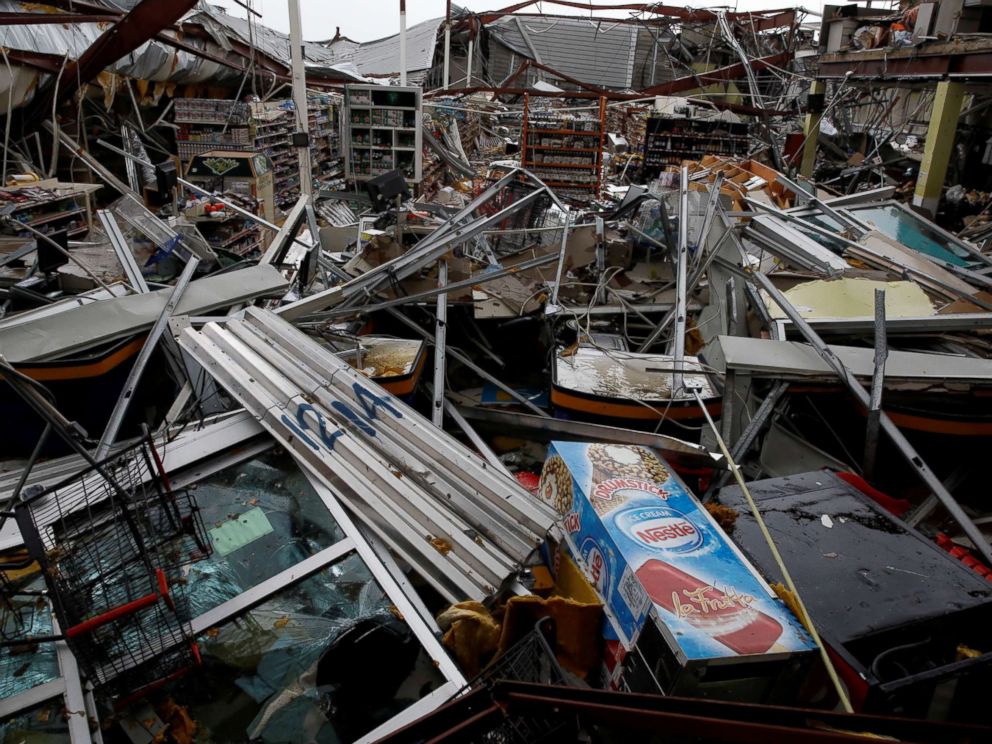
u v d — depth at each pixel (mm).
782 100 23969
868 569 3096
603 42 36375
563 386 5922
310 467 3592
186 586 3008
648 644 2652
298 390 4066
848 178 19062
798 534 3348
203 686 2721
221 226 10688
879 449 5570
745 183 11672
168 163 9180
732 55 31047
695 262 7445
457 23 31594
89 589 2674
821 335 6039
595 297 7570
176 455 3637
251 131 13641
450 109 22203
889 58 15062
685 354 7098
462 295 7395
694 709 2076
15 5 10453
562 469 3686
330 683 2729
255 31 20969
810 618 2764
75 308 5500
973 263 8648
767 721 2092
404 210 8867
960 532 4754
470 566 3127
